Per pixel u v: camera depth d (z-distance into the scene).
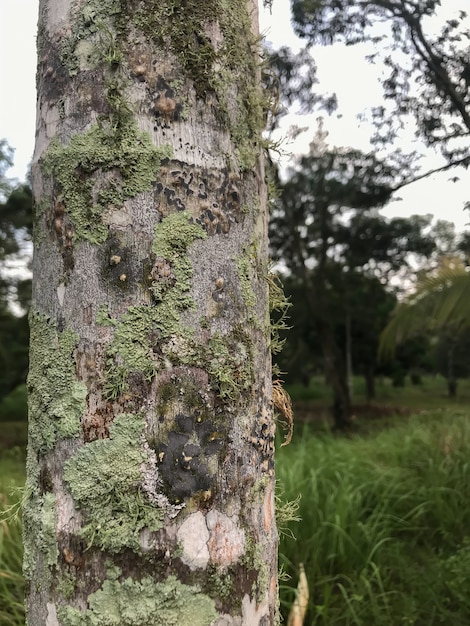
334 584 1.29
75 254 0.41
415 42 2.70
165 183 0.41
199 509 0.39
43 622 0.40
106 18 0.41
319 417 5.88
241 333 0.43
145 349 0.40
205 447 0.40
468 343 8.16
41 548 0.40
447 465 1.93
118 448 0.39
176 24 0.42
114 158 0.41
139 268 0.40
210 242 0.42
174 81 0.41
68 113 0.42
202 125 0.42
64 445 0.40
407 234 4.70
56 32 0.43
